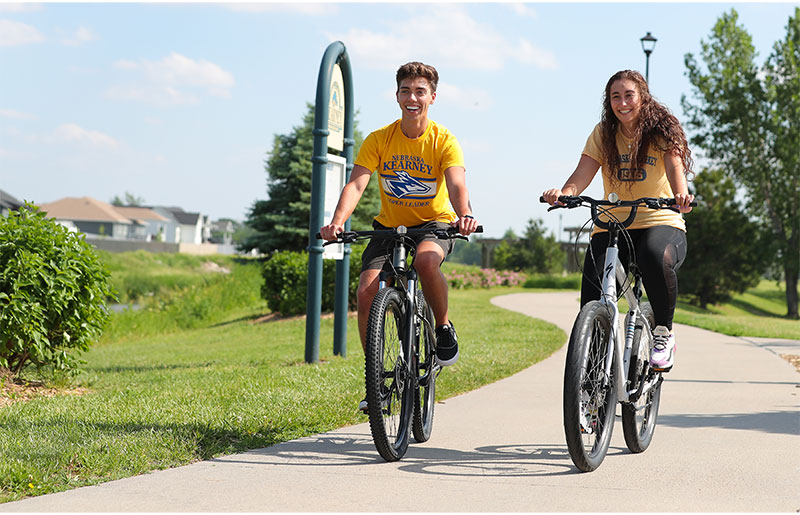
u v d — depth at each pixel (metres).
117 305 44.34
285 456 6.30
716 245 66.88
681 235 6.66
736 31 64.94
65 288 10.45
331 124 13.41
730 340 18.44
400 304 6.33
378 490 5.34
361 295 6.46
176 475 5.65
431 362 6.95
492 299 38.34
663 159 6.50
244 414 7.69
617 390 6.21
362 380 10.41
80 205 146.88
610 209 6.64
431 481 5.60
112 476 5.53
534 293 49.53
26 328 10.07
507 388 10.39
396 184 6.73
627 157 6.63
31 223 10.46
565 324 23.66
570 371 5.65
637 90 6.46
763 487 5.54
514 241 79.19
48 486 5.21
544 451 6.69
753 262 66.31
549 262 77.25
